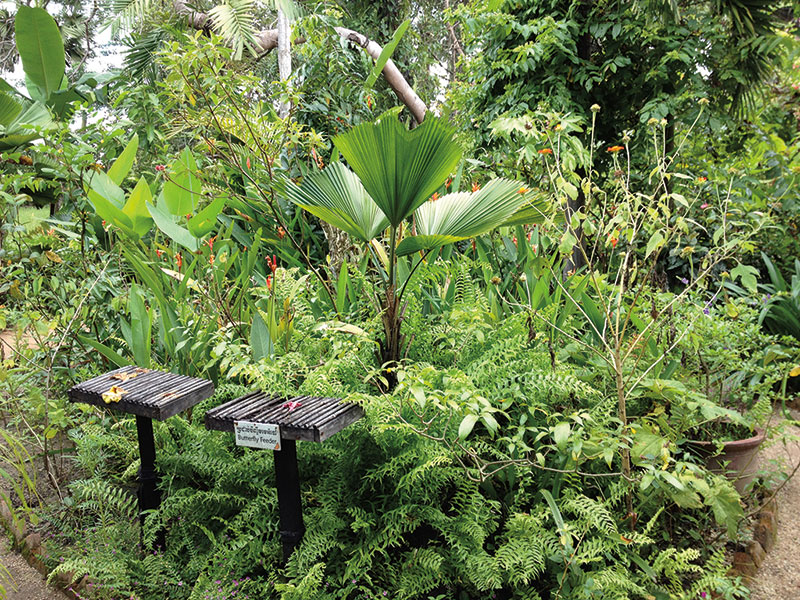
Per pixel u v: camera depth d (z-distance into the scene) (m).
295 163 4.50
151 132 4.86
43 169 3.46
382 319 2.23
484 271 2.82
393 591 1.80
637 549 1.92
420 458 1.83
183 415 2.44
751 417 2.44
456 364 2.33
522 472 1.97
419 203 2.00
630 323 2.79
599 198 3.10
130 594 1.86
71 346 2.84
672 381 2.14
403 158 1.86
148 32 6.48
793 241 4.29
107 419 2.59
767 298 3.34
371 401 1.80
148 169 4.89
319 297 2.77
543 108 4.30
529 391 2.07
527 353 2.20
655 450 1.87
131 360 2.80
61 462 2.72
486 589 1.79
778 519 2.47
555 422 2.12
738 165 4.43
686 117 4.57
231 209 4.18
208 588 1.79
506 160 4.24
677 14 4.14
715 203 4.30
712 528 2.25
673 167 4.54
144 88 4.98
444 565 1.87
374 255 2.58
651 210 2.08
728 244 2.23
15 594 2.09
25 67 5.16
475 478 1.89
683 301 2.79
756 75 4.55
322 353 2.38
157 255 3.27
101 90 5.64
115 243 3.36
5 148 4.48
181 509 2.06
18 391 2.75
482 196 2.21
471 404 1.70
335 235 3.19
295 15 6.02
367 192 2.05
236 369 1.99
